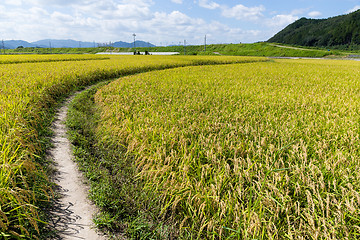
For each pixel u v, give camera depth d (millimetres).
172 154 4488
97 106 10352
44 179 4508
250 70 24719
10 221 3162
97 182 4730
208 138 5094
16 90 9195
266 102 9070
